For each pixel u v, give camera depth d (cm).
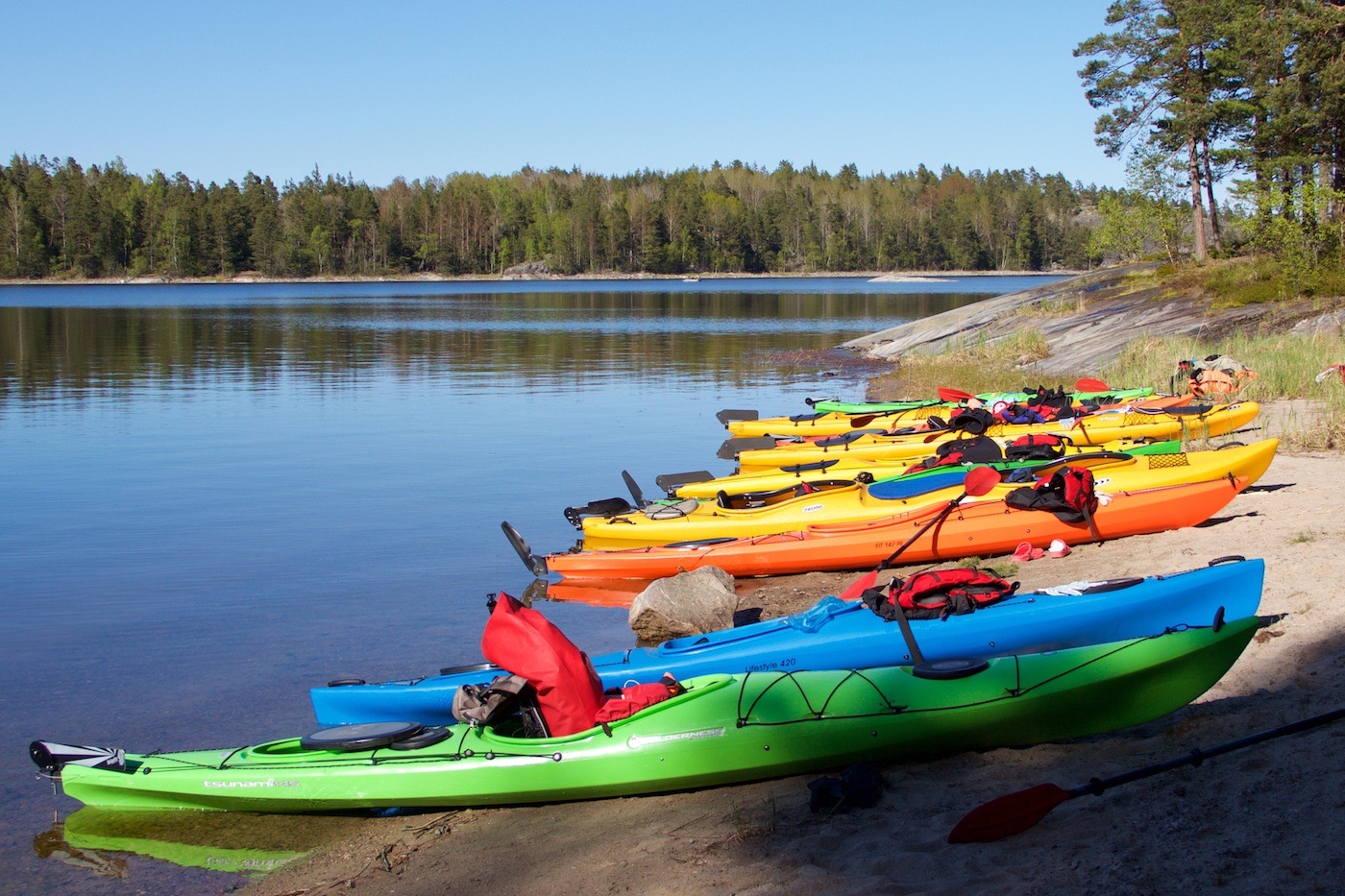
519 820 581
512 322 5531
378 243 15212
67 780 627
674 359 3500
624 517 1193
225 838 592
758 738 582
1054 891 419
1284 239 2675
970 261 16188
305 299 8794
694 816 555
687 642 729
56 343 4184
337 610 1006
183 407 2452
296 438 2030
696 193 16412
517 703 624
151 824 612
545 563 1106
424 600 1038
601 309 6812
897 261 16150
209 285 13338
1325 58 3047
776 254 16138
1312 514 977
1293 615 698
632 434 2041
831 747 582
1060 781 534
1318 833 416
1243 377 1705
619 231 15325
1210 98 3522
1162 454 1084
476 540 1280
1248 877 399
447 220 15525
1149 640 591
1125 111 3709
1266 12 3300
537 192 17538
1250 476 1052
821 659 697
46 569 1153
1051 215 17338
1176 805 470
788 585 1045
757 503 1178
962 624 694
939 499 1084
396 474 1684
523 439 2002
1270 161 3172
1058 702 579
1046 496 1019
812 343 4097
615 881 494
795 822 529
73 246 13725
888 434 1551
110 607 1021
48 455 1858
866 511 1098
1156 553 938
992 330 3294
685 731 584
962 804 524
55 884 547
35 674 838
